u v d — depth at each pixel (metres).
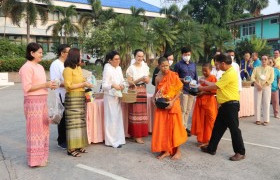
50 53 31.50
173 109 4.95
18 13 26.38
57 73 5.49
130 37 28.09
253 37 32.00
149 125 6.54
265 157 5.19
